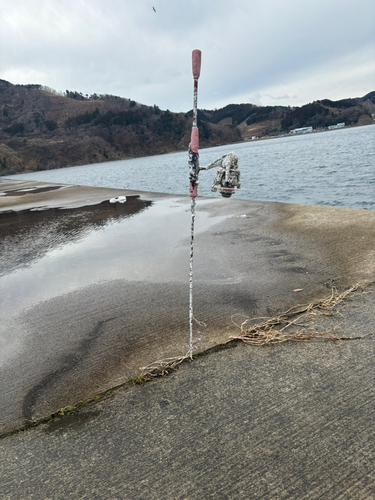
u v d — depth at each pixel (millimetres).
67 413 1992
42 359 2561
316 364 2248
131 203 9586
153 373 2285
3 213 9789
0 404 2107
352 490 1434
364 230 4906
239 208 7609
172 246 5180
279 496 1433
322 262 3945
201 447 1693
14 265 4973
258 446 1675
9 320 3254
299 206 7152
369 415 1805
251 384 2107
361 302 2969
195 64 1980
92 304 3434
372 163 26172
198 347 2535
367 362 2217
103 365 2422
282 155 52031
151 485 1521
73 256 5129
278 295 3264
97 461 1663
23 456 1727
